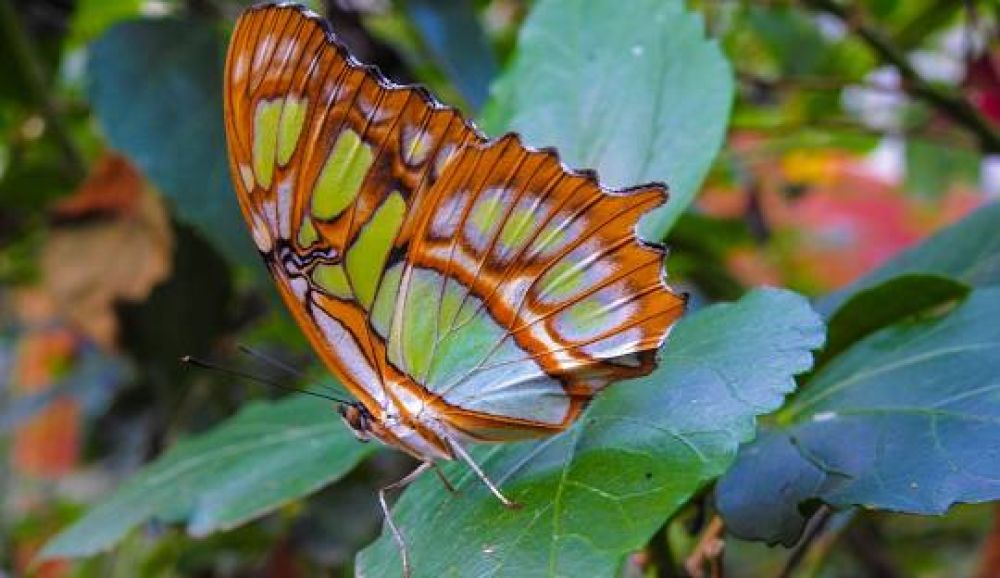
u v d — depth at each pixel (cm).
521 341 33
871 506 32
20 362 58
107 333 45
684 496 30
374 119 32
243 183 33
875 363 34
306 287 33
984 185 63
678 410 31
